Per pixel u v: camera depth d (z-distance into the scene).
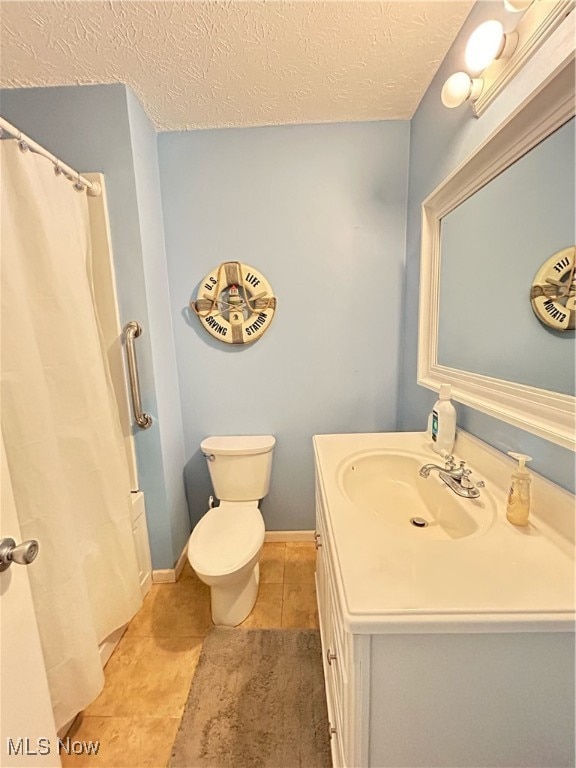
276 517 2.01
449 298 1.27
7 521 0.68
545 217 0.77
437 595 0.58
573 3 0.63
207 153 1.66
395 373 1.84
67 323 1.12
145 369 1.57
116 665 1.30
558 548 0.69
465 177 1.07
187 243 1.74
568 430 0.70
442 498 0.97
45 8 0.98
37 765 0.72
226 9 1.00
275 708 1.12
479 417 1.06
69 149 1.39
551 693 0.59
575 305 0.69
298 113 1.55
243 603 1.46
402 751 0.62
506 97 0.87
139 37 1.10
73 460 1.14
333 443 1.32
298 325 1.80
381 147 1.64
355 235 1.72
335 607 0.79
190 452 1.94
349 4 1.00
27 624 0.71
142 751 1.02
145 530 1.67
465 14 1.05
